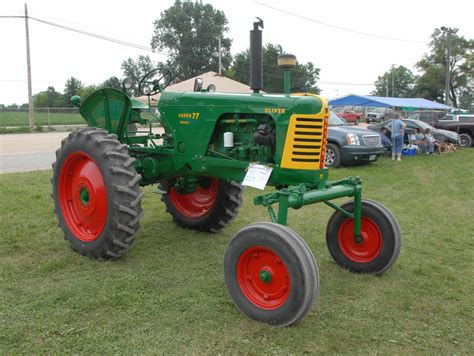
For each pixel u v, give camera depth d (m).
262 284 3.34
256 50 3.99
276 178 3.86
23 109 32.53
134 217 4.23
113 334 3.07
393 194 8.20
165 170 4.82
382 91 80.56
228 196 5.26
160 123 5.09
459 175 10.62
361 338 3.10
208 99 4.25
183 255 4.70
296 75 49.81
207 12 54.62
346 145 11.26
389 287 3.95
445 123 18.83
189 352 2.88
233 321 3.31
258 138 3.90
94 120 5.30
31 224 5.54
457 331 3.23
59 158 4.70
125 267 4.29
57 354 2.83
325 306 3.57
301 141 3.73
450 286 4.01
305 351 2.93
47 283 3.88
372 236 4.21
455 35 53.44
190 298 3.67
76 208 4.66
